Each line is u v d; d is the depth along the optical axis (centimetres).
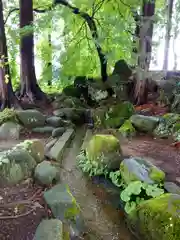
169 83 774
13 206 258
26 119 543
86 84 814
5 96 610
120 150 379
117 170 347
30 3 700
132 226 247
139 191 270
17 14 814
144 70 725
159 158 395
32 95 725
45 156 391
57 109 682
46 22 622
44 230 210
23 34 668
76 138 530
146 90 737
